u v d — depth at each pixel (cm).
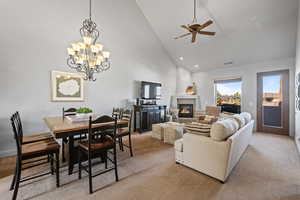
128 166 239
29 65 304
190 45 523
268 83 474
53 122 227
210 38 464
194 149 220
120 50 457
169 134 361
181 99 672
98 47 254
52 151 185
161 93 596
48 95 328
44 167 233
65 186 184
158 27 503
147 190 178
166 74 617
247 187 183
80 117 242
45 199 161
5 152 280
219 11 362
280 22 349
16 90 291
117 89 454
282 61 446
